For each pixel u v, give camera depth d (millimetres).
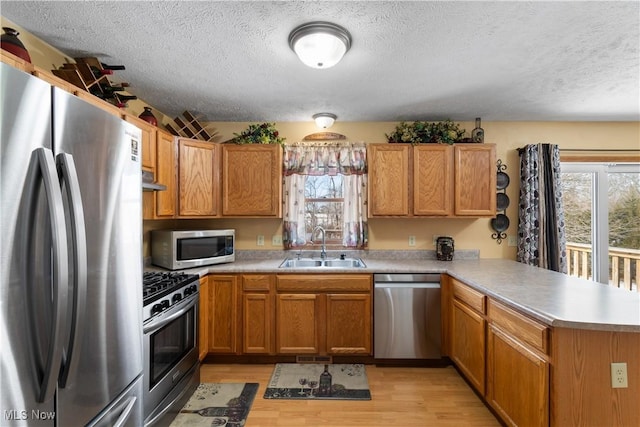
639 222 3291
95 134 1128
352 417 2012
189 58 1967
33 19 1573
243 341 2709
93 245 1111
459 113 3018
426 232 3283
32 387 863
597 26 1627
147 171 2219
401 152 2990
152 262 2809
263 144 3006
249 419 1992
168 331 1929
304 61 1792
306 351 2701
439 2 1440
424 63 2018
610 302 1627
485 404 2145
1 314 797
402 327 2666
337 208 3354
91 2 1448
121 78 2252
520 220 3168
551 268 3010
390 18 1556
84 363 1068
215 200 2977
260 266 2807
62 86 1527
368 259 3225
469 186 2955
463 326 2363
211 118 3191
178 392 2023
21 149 844
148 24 1619
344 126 3297
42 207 890
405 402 2176
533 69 2109
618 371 1390
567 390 1399
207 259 2814
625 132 3217
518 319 1665
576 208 3348
